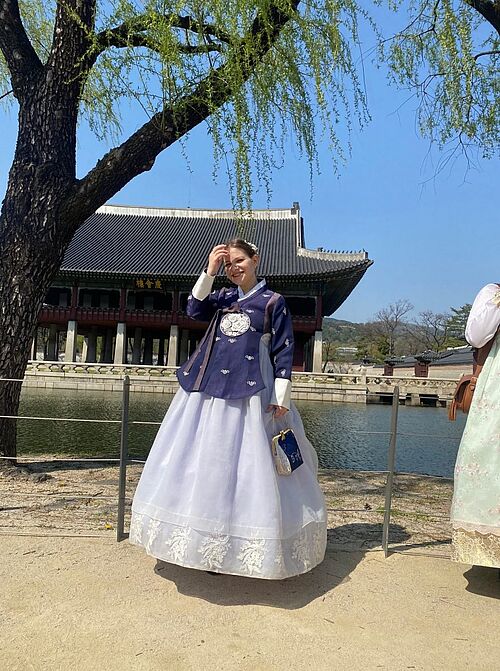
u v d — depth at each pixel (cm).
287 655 188
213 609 220
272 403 246
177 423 256
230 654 187
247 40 409
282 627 207
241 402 244
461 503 244
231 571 222
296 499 245
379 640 200
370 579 259
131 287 3089
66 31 466
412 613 224
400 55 567
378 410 2216
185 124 473
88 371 2630
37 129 470
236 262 267
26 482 456
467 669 183
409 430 1475
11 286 469
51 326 3366
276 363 252
